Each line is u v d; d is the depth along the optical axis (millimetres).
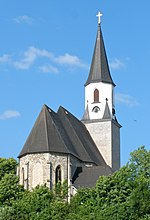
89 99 122688
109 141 119125
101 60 125125
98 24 128500
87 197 84000
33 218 74000
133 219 74625
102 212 75125
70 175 98000
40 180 95625
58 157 97125
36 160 96500
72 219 73625
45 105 102125
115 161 120562
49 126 99188
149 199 78750
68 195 93750
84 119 121250
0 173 111375
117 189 84000
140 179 84000
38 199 80500
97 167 101500
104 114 120688
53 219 73875
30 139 98688
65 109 112188
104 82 122875
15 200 87875
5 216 74688
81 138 111188
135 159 94188
